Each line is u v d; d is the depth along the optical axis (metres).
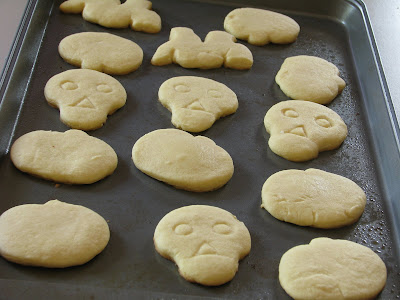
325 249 0.32
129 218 0.34
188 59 0.45
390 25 0.61
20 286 0.30
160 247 0.32
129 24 0.49
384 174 0.40
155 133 0.39
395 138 0.40
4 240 0.31
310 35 0.52
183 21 0.51
